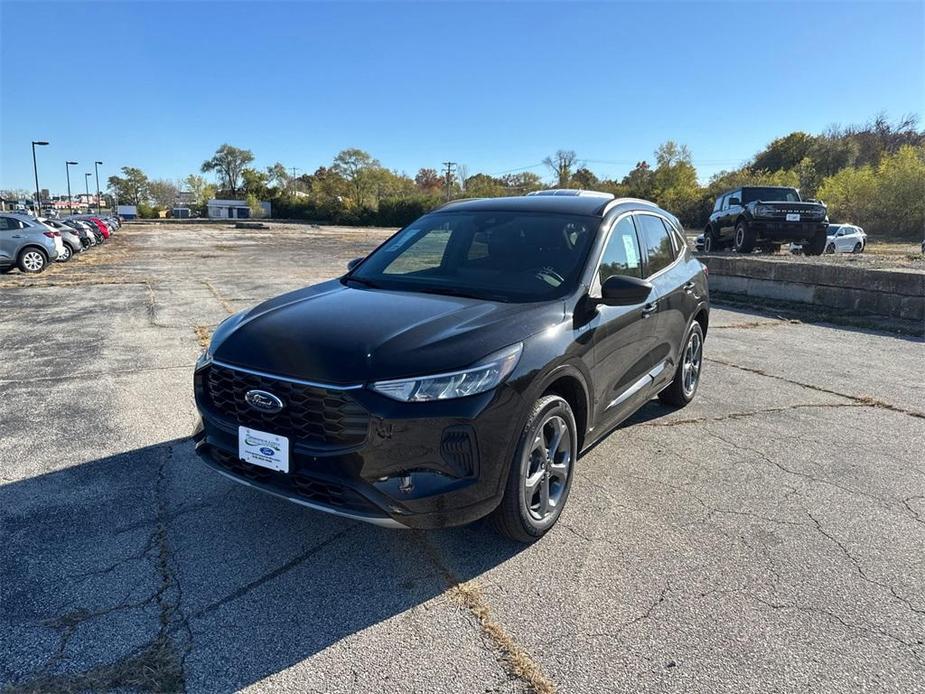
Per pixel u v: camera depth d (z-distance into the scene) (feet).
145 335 26.55
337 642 8.11
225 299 37.45
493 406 9.04
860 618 8.70
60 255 57.47
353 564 9.86
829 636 8.32
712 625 8.52
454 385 8.82
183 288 42.96
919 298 29.84
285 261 69.05
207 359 10.23
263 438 9.21
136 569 9.61
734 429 16.03
